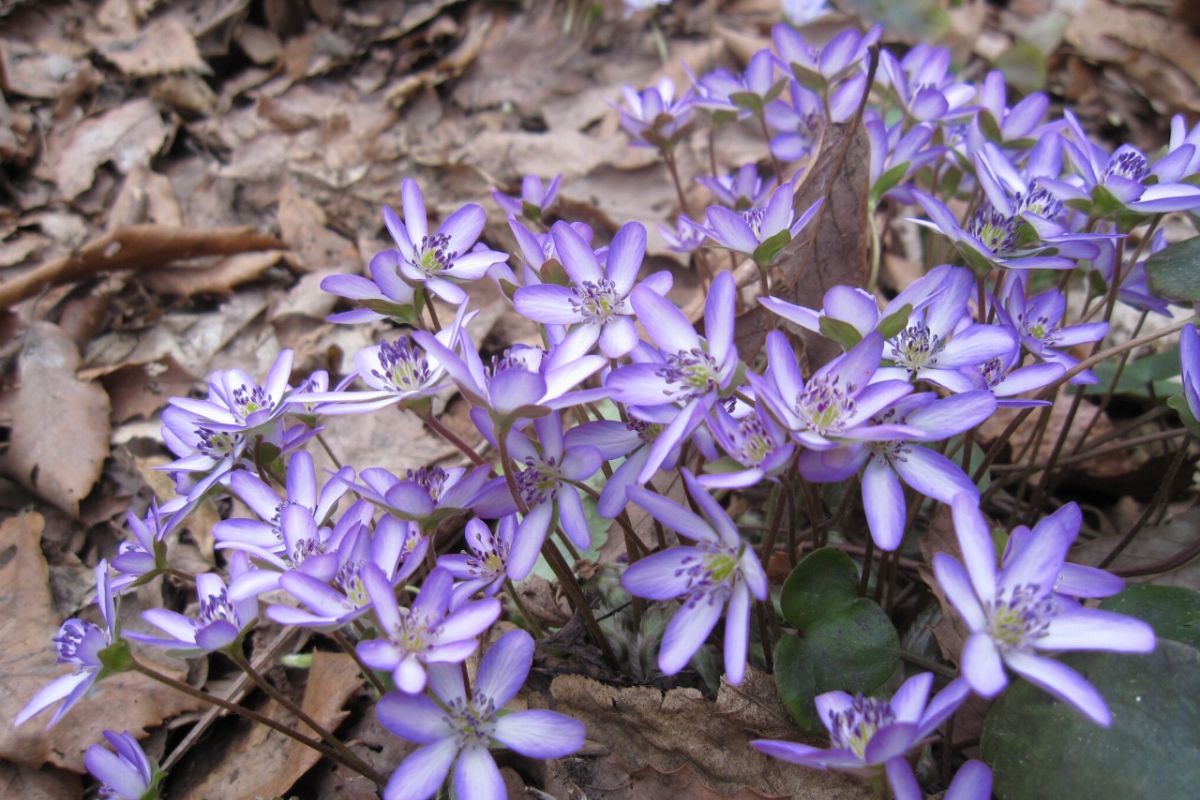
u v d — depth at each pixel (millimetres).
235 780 173
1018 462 210
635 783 157
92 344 262
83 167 304
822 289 194
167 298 276
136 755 137
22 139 306
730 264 272
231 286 277
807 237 191
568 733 126
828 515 190
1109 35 385
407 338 150
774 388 128
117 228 264
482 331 262
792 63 206
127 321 269
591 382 186
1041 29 366
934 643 169
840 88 207
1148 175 169
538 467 142
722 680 155
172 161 319
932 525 163
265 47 365
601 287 149
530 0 387
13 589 199
